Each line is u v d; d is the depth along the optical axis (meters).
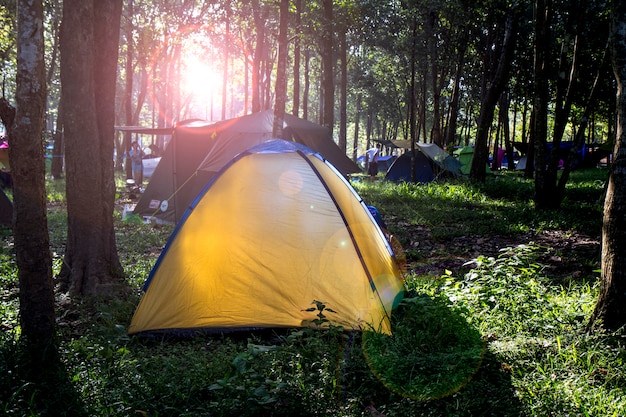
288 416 3.94
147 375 4.49
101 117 7.15
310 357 4.77
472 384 4.30
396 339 5.05
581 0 13.52
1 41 21.62
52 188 20.39
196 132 12.96
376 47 30.28
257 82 24.70
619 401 4.05
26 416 3.78
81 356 4.91
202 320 5.73
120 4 7.26
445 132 34.09
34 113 4.44
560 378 4.44
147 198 13.42
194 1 23.84
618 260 5.05
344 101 25.48
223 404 3.91
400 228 12.12
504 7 17.22
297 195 6.02
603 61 12.65
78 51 6.79
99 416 3.88
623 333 4.98
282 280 5.80
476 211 14.06
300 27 18.70
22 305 4.63
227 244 5.89
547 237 10.84
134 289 7.06
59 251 9.65
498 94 19.58
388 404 4.13
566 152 33.50
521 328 5.51
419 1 19.25
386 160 36.88
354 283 5.70
